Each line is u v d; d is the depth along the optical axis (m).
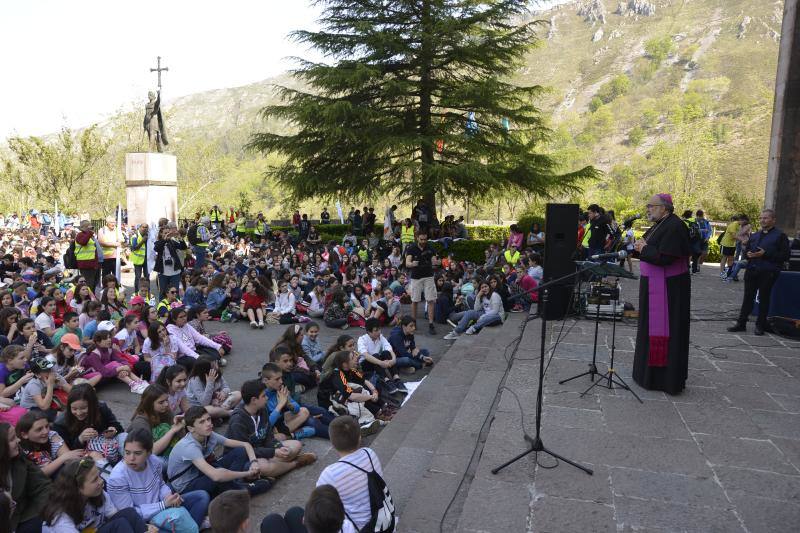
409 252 11.16
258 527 4.48
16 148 31.91
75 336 7.15
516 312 11.36
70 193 33.03
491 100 21.64
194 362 6.91
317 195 24.53
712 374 6.00
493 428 4.64
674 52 148.38
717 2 167.75
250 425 5.37
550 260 8.91
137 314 8.59
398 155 22.77
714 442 4.36
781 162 10.16
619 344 7.27
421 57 22.34
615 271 4.54
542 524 3.33
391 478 4.54
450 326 11.87
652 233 5.32
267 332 11.12
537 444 4.07
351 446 3.26
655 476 3.87
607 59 159.00
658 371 5.45
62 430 4.97
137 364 7.76
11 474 3.97
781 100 10.05
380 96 22.62
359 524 3.09
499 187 22.16
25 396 5.88
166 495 4.41
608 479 3.84
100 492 3.95
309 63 22.30
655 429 4.61
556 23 191.12
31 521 4.04
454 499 3.84
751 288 7.84
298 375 7.84
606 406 5.09
